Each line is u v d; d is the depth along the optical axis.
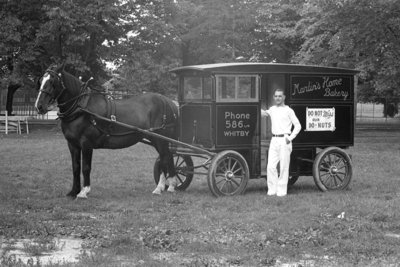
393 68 24.02
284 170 12.26
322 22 24.56
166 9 36.44
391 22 23.31
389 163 18.41
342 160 13.19
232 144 12.25
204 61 41.19
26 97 44.91
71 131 11.75
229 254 7.50
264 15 36.06
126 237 8.12
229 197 11.91
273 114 12.32
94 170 16.30
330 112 13.12
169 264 6.91
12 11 32.28
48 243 8.08
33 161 18.19
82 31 31.00
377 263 7.14
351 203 11.09
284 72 12.65
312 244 7.98
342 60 26.64
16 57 32.31
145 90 34.88
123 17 33.34
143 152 21.06
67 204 11.20
